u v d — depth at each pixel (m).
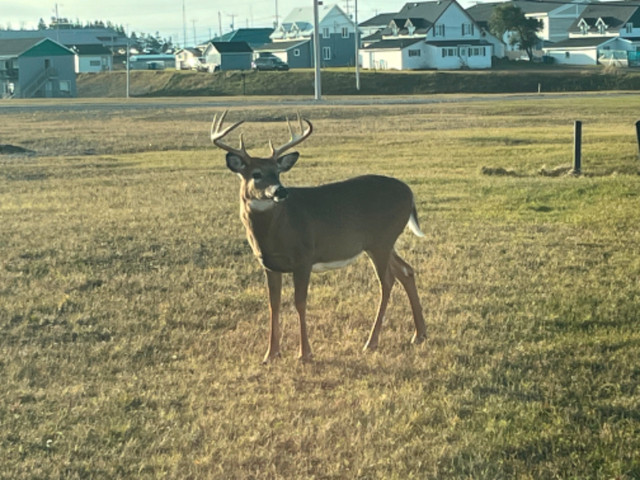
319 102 58.59
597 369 8.52
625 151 26.53
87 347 9.41
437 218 16.47
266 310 10.77
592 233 14.79
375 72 93.25
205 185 21.44
